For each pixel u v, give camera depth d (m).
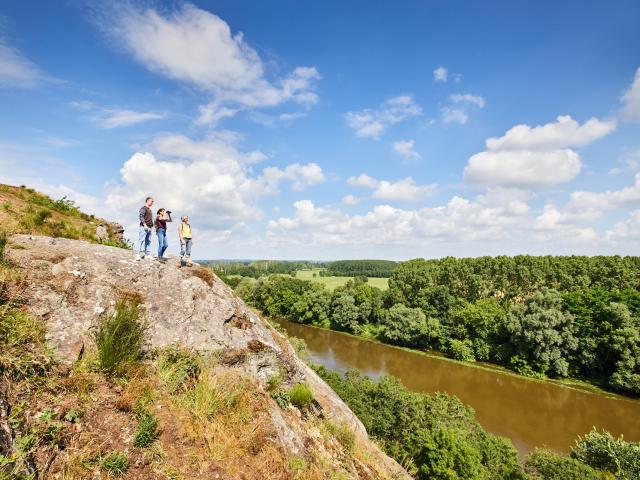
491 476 23.00
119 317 8.48
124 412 7.09
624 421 37.62
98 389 7.31
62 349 7.80
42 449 5.55
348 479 10.34
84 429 6.30
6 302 7.97
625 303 55.56
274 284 106.88
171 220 13.36
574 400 43.47
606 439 24.55
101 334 8.35
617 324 50.78
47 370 7.02
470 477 21.36
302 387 12.55
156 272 11.84
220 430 8.00
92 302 9.39
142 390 7.79
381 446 24.64
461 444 22.84
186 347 10.46
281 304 100.50
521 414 38.81
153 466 6.36
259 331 13.18
